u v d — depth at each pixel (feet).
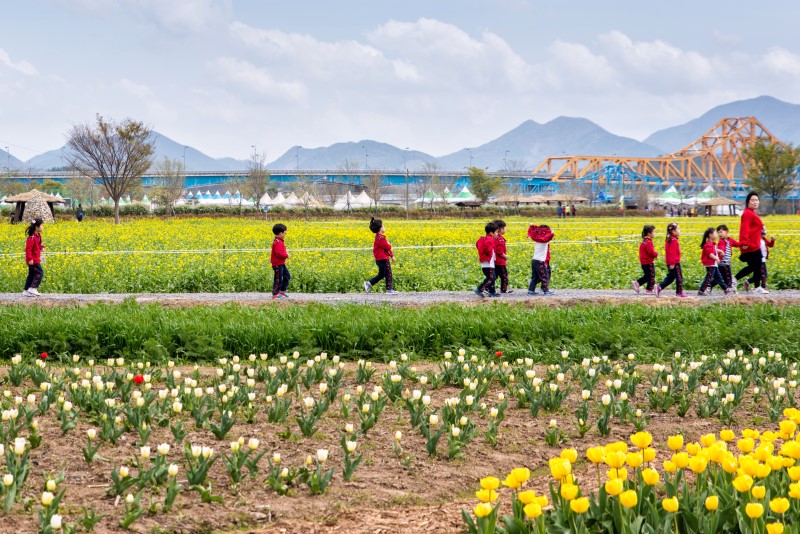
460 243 121.80
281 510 19.07
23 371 32.81
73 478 21.01
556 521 15.29
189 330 39.83
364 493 20.47
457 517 18.65
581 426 26.23
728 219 289.74
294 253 97.04
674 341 40.40
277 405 26.89
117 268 78.02
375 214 294.46
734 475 17.10
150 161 226.79
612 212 366.43
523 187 634.02
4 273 72.13
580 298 57.52
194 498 19.62
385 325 41.60
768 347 39.68
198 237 139.13
